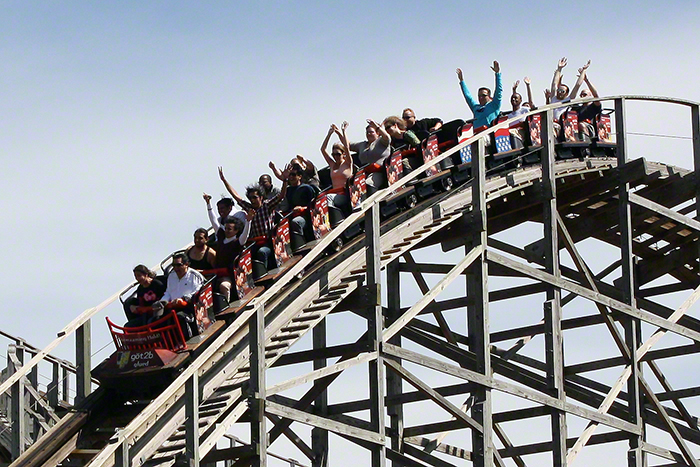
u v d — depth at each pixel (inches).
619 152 1169.4
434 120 1104.8
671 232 1283.2
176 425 824.9
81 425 850.1
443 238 1047.6
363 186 990.4
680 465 1279.5
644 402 1285.7
